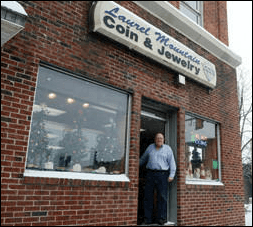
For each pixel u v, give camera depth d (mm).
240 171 8469
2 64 4066
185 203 6289
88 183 4602
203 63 7379
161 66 6441
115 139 5398
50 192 4176
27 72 4281
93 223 4570
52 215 4133
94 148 5047
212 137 7918
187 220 6227
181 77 6809
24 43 4332
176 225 6086
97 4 5219
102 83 5316
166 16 6809
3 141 3887
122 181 5109
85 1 5305
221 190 7504
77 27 5051
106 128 5293
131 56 5844
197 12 9148
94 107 5199
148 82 6078
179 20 7062
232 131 8531
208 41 7984
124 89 5586
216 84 8234
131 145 5480
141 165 6297
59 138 4613
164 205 5883
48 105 4574
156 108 6656
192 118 7348
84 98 5078
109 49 5473
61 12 4879
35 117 4383
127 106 5734
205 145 7605
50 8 4746
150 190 5914
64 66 4730
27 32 4395
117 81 5473
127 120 5664
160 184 5918
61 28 4820
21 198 3889
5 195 3764
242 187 8391
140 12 6309
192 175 6961
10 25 3311
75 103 4938
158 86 6285
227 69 8906
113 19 5312
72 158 4711
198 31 7609
